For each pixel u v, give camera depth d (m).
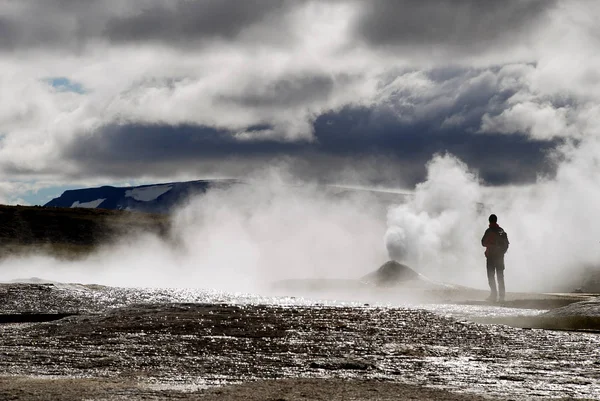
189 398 11.92
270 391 12.60
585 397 12.39
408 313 24.72
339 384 13.35
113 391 12.52
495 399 12.12
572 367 15.56
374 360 16.34
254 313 24.17
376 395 12.33
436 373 14.73
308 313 24.38
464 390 12.91
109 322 22.31
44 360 16.23
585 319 24.41
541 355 17.20
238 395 12.21
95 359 16.34
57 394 12.20
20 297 32.16
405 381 13.80
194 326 21.42
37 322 25.11
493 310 29.73
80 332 20.64
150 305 26.64
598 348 18.33
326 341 18.97
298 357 16.64
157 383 13.45
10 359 16.39
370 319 23.08
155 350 17.58
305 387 13.02
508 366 15.63
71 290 35.16
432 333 20.56
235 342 18.73
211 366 15.48
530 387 13.27
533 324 24.78
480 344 18.80
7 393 12.27
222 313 24.23
